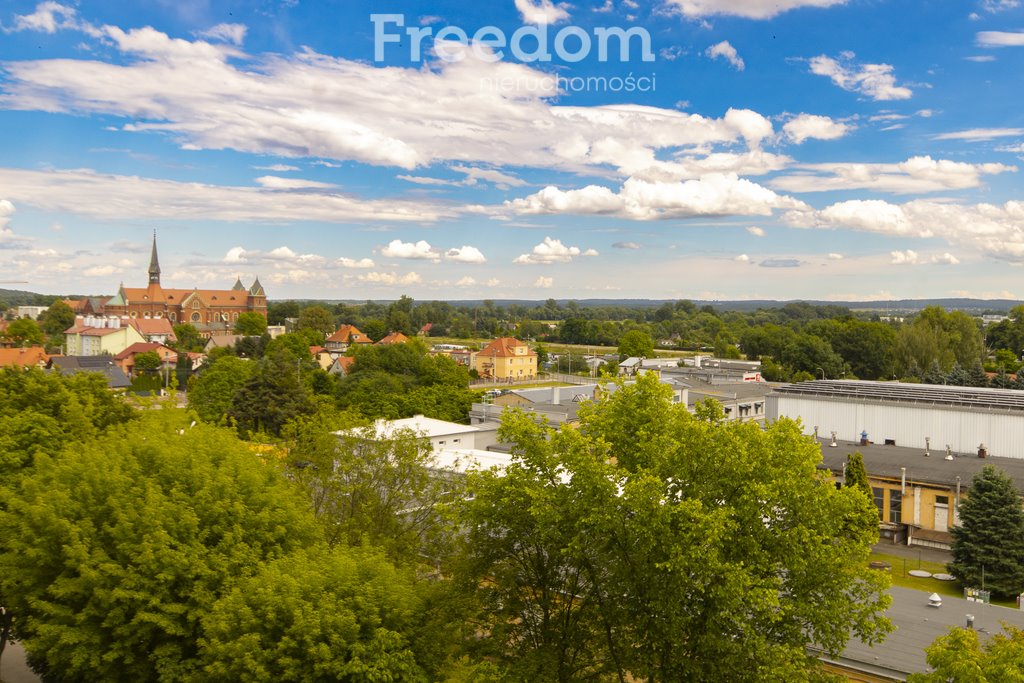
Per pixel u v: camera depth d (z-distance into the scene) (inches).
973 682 739.4
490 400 3833.7
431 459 1744.6
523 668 889.5
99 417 1847.9
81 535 1070.4
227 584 1030.4
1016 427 2438.5
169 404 1541.6
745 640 831.1
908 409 2657.5
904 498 2135.8
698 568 819.4
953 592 1721.2
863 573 893.8
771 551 890.7
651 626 896.9
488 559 1000.9
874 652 1098.1
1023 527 1710.1
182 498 1109.7
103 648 1044.5
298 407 3474.4
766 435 956.6
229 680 928.9
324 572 973.8
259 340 7598.4
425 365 4712.1
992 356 7372.1
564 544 937.5
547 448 987.3
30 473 1438.2
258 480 1207.6
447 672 1007.0
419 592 997.8
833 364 6230.3
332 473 1461.6
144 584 1016.2
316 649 861.8
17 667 1413.6
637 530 858.8
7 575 1107.9
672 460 957.2
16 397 1726.1
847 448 2519.7
